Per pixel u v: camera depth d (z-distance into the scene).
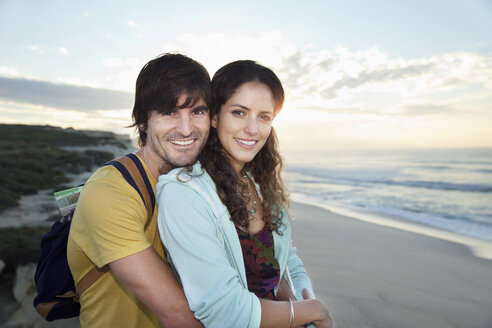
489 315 4.44
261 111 1.47
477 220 11.68
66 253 1.40
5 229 5.86
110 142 35.22
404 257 6.96
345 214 12.34
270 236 1.63
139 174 1.38
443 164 45.97
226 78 1.47
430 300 4.86
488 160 51.91
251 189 1.73
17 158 16.92
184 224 1.18
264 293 1.50
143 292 1.13
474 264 6.60
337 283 5.37
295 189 21.86
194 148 1.45
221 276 1.12
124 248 1.15
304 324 1.34
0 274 4.18
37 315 3.57
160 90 1.38
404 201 16.56
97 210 1.19
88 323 1.38
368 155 82.75
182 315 1.11
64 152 22.23
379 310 4.46
